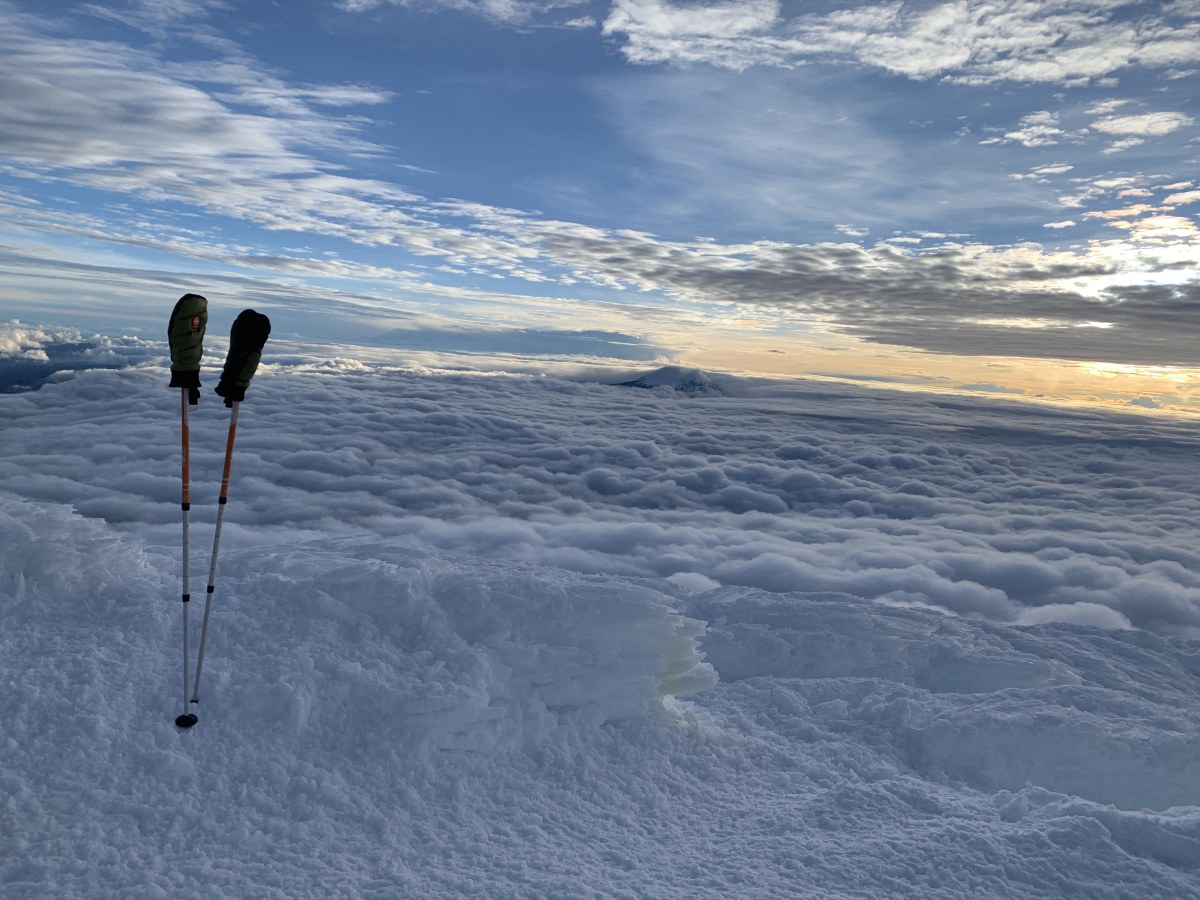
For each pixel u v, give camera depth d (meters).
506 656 4.92
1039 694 7.71
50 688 3.93
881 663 9.68
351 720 4.25
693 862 3.83
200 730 3.93
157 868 3.19
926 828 4.23
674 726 5.34
